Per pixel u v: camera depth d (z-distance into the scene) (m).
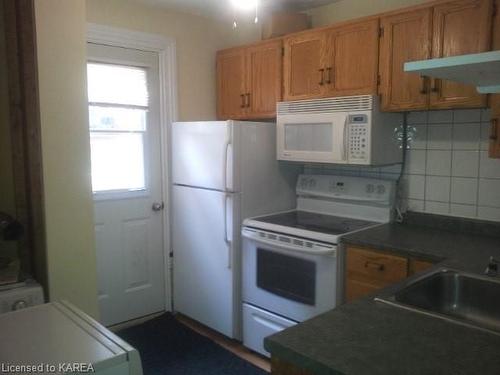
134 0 3.00
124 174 3.14
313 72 2.80
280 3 3.11
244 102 3.28
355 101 2.53
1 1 2.17
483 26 2.07
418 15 2.30
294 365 1.03
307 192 3.12
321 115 2.68
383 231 2.50
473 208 2.48
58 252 2.06
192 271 3.17
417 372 0.90
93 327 1.35
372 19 2.49
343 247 2.37
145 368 2.62
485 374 0.89
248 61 3.22
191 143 3.05
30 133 2.20
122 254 3.17
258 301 2.77
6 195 2.28
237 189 2.83
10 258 2.18
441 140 2.58
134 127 3.15
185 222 3.18
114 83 3.02
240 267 2.89
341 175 3.06
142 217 3.26
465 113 2.47
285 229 2.56
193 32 3.38
